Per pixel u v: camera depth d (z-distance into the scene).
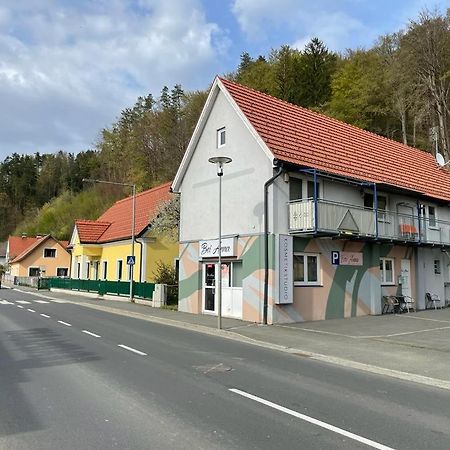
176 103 69.06
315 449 5.01
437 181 25.81
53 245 68.25
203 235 20.53
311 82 48.47
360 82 45.44
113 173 73.94
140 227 31.16
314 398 7.13
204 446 5.02
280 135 18.94
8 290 45.75
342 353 11.19
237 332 14.57
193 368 9.16
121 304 25.70
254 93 20.77
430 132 38.72
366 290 19.72
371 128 46.09
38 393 7.18
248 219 17.97
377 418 6.18
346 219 17.77
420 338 13.28
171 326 16.55
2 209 105.00
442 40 39.19
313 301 17.73
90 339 12.86
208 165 20.59
